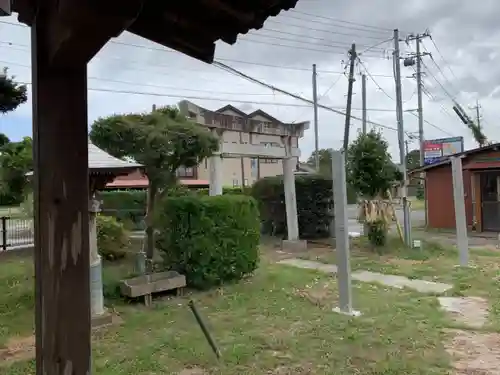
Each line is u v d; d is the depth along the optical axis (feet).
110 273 26.37
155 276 23.17
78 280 6.93
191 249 24.18
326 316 18.95
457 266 30.42
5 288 24.17
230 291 23.82
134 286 21.18
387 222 37.83
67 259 6.86
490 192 50.57
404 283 25.89
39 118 6.78
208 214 24.73
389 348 15.15
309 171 52.03
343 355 14.52
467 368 13.58
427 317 18.76
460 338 16.24
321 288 24.50
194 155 31.65
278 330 17.17
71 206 6.89
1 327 18.17
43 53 6.72
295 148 41.19
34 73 6.77
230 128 34.88
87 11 4.70
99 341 16.12
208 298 22.56
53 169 6.82
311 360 14.17
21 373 13.52
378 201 38.04
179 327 17.70
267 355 14.60
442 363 13.87
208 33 6.69
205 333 15.19
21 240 41.86
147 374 13.21
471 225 52.34
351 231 54.13
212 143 32.24
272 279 26.86
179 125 31.07
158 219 26.07
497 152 48.70
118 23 4.93
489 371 13.34
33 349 15.92
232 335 16.65
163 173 30.81
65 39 5.51
